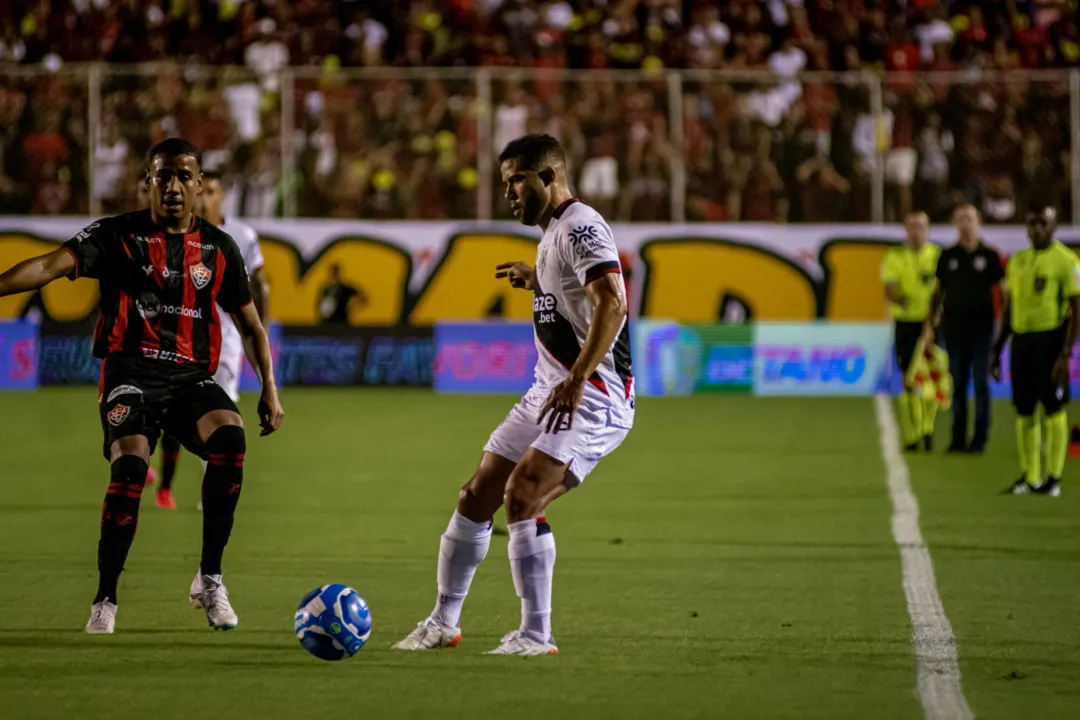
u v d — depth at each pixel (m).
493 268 78.12
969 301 49.31
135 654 20.70
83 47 85.25
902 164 78.81
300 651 21.00
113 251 22.17
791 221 79.19
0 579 27.00
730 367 75.81
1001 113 78.44
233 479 22.09
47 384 74.44
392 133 78.25
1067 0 89.38
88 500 38.47
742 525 34.47
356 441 53.38
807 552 30.55
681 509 37.19
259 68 80.75
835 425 60.31
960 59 88.62
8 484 41.62
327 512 36.50
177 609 24.11
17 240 75.62
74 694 18.38
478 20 87.19
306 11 87.38
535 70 78.12
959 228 49.44
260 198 77.19
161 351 22.42
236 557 29.80
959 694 18.58
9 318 75.81
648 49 87.38
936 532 33.44
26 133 75.81
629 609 24.39
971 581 27.16
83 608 24.14
